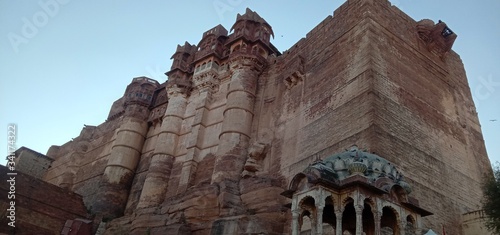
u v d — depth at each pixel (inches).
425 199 736.3
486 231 727.1
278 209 828.0
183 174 1201.4
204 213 917.8
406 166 743.7
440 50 1068.5
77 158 1967.3
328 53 1032.2
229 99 1205.7
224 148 1094.4
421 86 931.3
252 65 1262.3
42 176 2071.9
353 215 458.6
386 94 813.2
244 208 888.3
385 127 756.6
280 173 963.3
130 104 1713.8
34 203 1023.6
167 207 1016.9
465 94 1076.5
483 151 990.4
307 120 975.6
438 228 722.8
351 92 852.6
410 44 995.3
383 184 398.6
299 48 1203.2
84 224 1019.3
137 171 1550.2
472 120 1033.5
